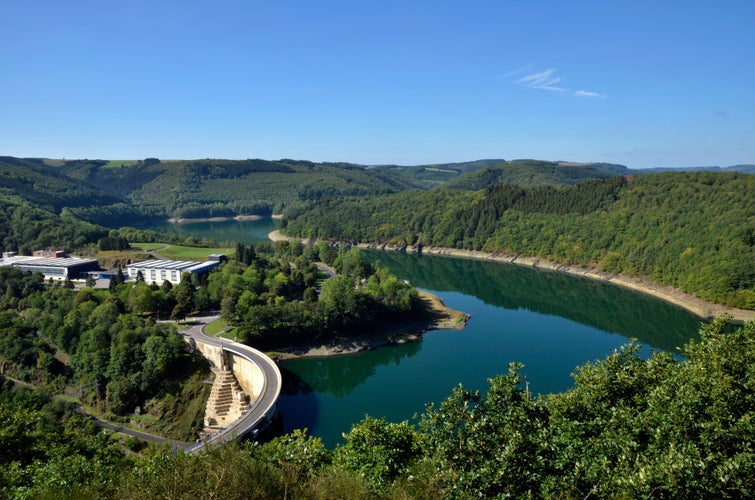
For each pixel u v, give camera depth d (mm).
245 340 128875
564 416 36000
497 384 32719
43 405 103062
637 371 38344
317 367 129625
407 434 40594
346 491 28906
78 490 30094
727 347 35656
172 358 112562
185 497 25344
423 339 148125
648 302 193750
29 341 121688
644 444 31250
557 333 152000
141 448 93750
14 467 38469
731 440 29219
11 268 164875
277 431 94250
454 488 27531
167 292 153000
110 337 116938
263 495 26547
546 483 27953
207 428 100125
